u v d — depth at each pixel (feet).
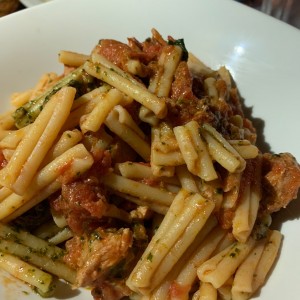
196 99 0.57
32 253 0.55
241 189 0.54
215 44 0.71
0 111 0.70
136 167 0.54
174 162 0.52
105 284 0.53
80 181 0.52
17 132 0.56
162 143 0.52
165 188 0.55
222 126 0.57
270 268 0.52
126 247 0.50
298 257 0.51
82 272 0.50
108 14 0.76
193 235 0.50
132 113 0.56
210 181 0.52
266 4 0.90
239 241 0.52
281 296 0.49
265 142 0.64
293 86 0.64
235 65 0.69
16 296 0.53
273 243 0.54
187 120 0.55
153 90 0.57
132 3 0.76
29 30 0.74
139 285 0.48
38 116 0.55
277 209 0.56
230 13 0.71
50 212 0.58
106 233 0.52
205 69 0.66
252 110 0.67
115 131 0.54
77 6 0.76
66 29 0.76
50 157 0.53
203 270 0.50
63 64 0.71
